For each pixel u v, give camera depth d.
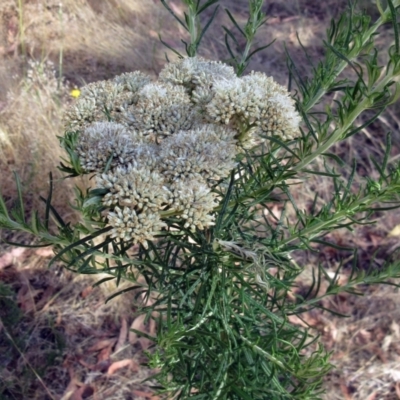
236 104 0.20
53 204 0.50
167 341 0.20
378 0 0.21
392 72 0.19
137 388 0.43
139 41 0.69
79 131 0.20
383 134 0.63
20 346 0.44
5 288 0.45
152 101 0.21
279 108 0.20
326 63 0.23
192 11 0.24
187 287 0.22
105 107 0.22
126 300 0.47
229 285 0.23
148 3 0.75
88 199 0.18
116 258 0.22
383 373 0.45
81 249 0.22
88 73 0.64
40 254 0.49
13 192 0.50
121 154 0.19
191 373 0.24
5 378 0.42
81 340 0.45
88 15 0.69
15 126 0.52
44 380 0.43
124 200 0.18
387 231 0.55
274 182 0.21
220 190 0.22
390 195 0.21
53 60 0.64
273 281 0.24
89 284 0.48
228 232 0.21
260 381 0.26
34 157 0.50
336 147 0.61
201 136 0.19
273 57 0.74
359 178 0.58
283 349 0.27
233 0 0.85
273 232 0.24
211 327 0.25
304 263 0.52
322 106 0.62
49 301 0.47
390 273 0.27
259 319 0.26
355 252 0.27
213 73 0.23
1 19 0.67
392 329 0.47
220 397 0.24
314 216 0.23
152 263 0.22
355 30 0.22
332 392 0.44
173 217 0.20
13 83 0.57
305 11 0.85
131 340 0.45
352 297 0.50
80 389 0.42
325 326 0.48
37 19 0.67
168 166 0.19
